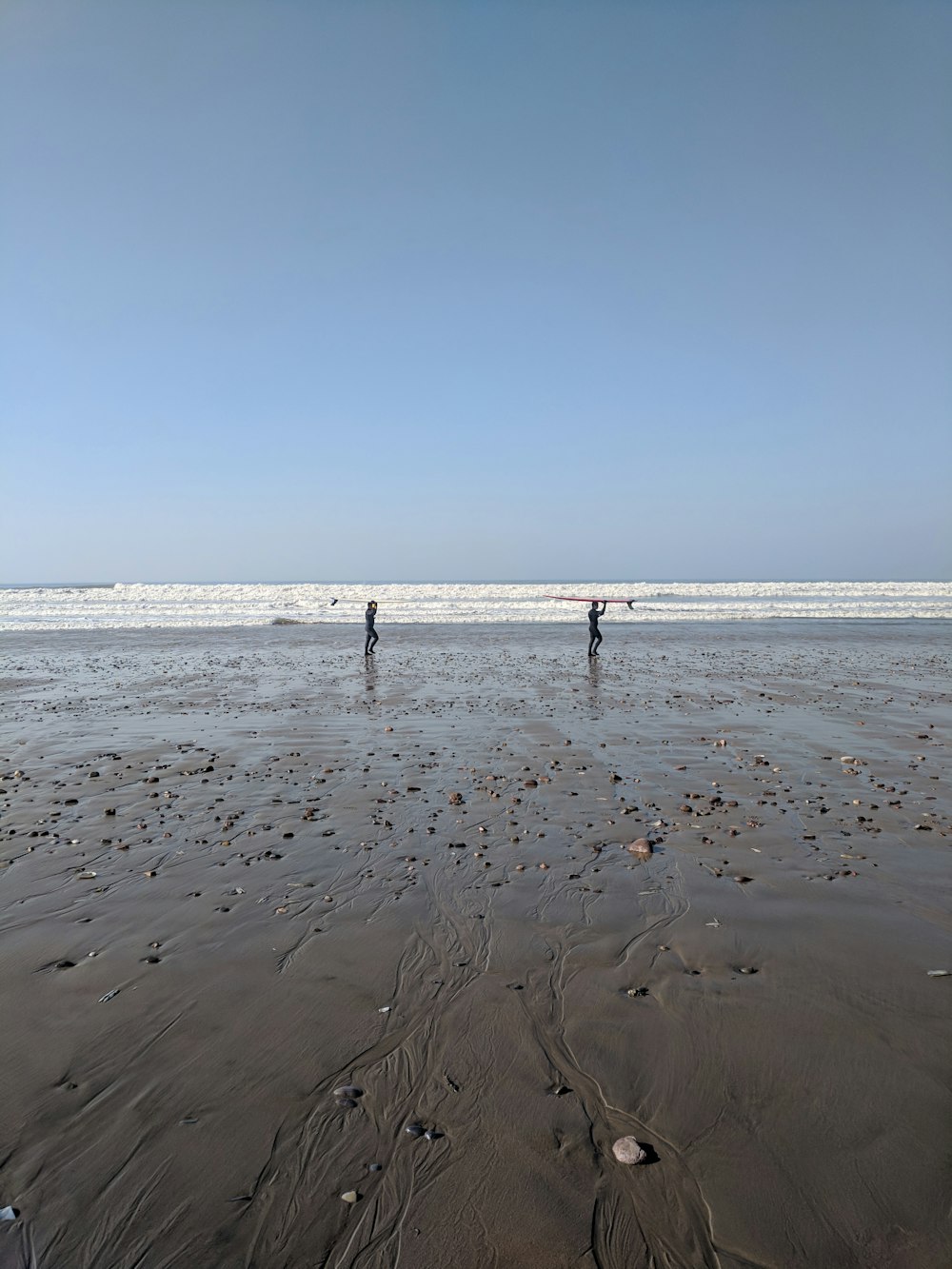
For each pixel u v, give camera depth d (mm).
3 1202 3164
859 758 11352
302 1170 3338
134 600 65938
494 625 45406
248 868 6914
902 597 74812
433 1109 3715
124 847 7500
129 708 16359
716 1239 2980
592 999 4684
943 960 5148
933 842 7555
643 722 14508
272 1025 4414
